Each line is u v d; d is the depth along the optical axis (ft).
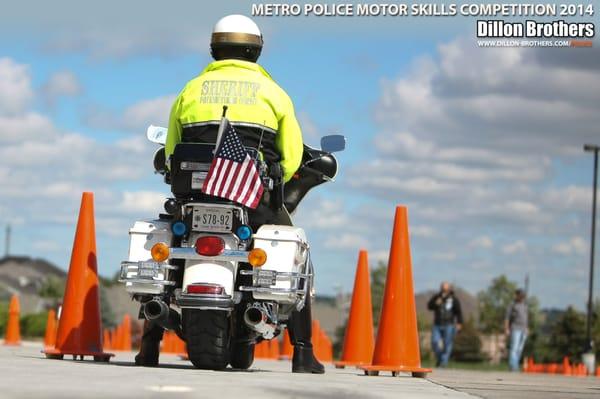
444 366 198.49
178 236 70.49
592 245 375.86
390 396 56.18
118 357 112.57
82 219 85.30
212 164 68.90
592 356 277.64
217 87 72.74
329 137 77.71
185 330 69.67
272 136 73.26
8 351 114.62
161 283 69.15
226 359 70.85
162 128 78.54
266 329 69.82
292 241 69.56
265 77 74.13
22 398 45.75
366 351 108.78
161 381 57.16
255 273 68.95
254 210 71.77
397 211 84.02
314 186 78.07
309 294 76.38
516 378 101.14
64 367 68.18
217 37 74.54
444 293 197.06
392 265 83.56
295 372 76.84
